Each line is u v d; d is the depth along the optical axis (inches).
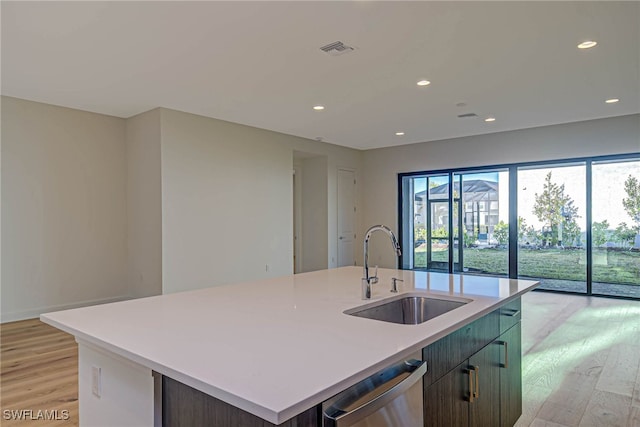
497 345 81.3
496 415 80.4
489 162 281.6
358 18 115.0
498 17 114.8
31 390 114.9
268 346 51.5
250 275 250.5
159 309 72.7
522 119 238.2
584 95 189.5
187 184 217.9
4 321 187.6
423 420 55.2
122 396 55.6
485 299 80.2
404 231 330.6
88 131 214.7
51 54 138.9
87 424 62.7
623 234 241.9
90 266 215.0
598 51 138.6
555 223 264.7
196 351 49.6
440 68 153.9
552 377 125.2
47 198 200.8
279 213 271.0
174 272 211.6
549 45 133.6
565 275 261.3
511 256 281.0
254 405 35.8
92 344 60.4
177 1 105.3
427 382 56.7
